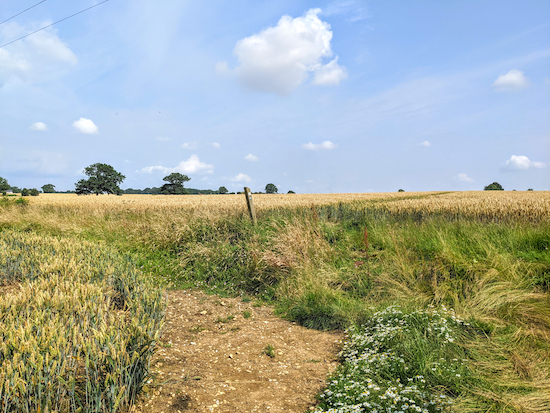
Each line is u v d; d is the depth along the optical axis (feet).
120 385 8.06
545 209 32.14
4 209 54.13
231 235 29.45
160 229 31.27
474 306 15.58
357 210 40.01
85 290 12.51
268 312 18.63
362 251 26.09
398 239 25.31
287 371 11.66
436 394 9.25
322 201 69.26
